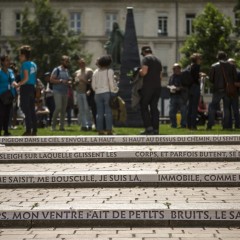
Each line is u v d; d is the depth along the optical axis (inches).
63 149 403.5
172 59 2460.6
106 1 2437.3
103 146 424.8
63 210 251.9
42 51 2025.1
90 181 320.2
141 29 2458.2
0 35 2450.8
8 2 2443.4
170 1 2445.9
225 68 620.7
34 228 248.7
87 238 226.2
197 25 1763.0
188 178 318.3
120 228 246.5
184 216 249.0
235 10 1679.4
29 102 513.0
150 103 523.2
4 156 384.5
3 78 519.8
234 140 434.9
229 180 317.1
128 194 295.3
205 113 855.1
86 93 663.8
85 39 2443.4
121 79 825.5
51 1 2425.0
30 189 316.8
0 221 251.8
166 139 434.6
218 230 240.1
